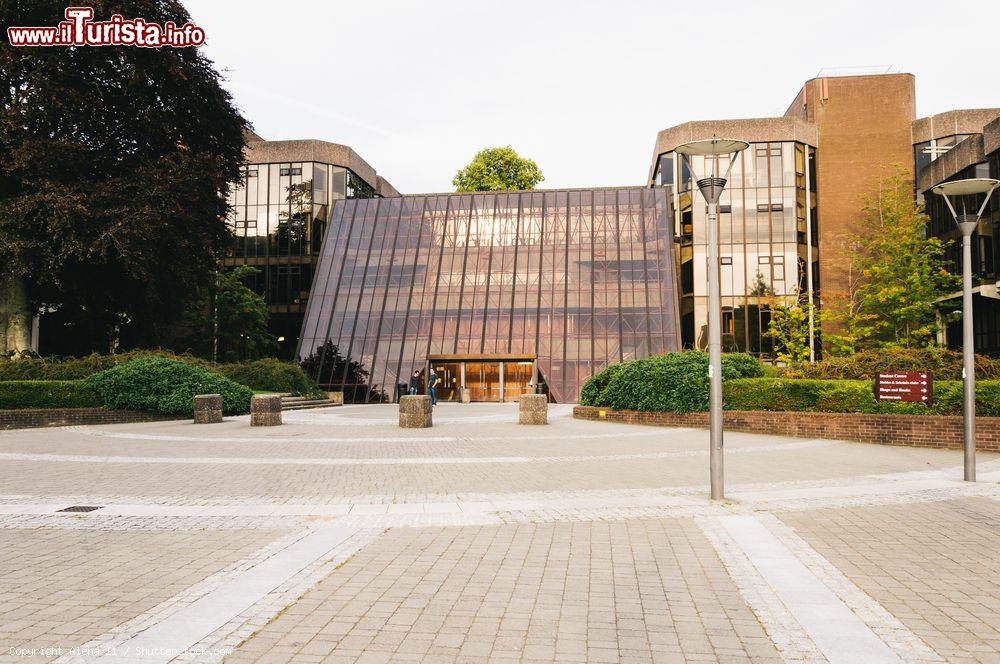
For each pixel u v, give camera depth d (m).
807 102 49.72
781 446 15.33
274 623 4.36
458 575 5.46
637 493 9.21
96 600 4.79
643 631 4.26
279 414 21.16
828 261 47.16
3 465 12.00
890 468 11.81
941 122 46.06
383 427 20.56
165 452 14.02
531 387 40.91
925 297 34.56
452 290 45.50
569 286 44.84
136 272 25.73
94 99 25.23
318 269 47.91
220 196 31.95
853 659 3.82
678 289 48.84
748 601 4.84
